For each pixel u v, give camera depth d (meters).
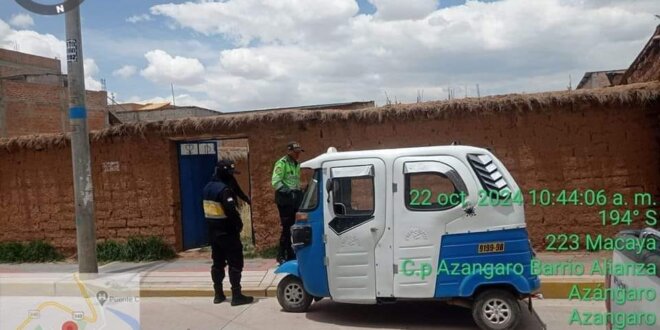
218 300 8.05
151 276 9.38
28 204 11.55
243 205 14.42
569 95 9.38
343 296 6.62
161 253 10.83
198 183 11.75
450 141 9.77
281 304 7.43
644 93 9.13
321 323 6.88
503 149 9.64
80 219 9.30
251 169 10.59
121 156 11.11
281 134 10.41
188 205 11.45
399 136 9.95
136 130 10.94
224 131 10.66
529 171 9.59
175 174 11.09
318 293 6.82
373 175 6.48
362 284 6.53
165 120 10.88
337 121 10.16
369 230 6.47
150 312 7.68
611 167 9.39
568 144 9.48
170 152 10.96
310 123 10.28
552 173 9.54
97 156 11.21
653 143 9.28
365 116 9.99
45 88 32.28
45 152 11.46
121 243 11.05
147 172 11.00
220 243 7.81
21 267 10.65
